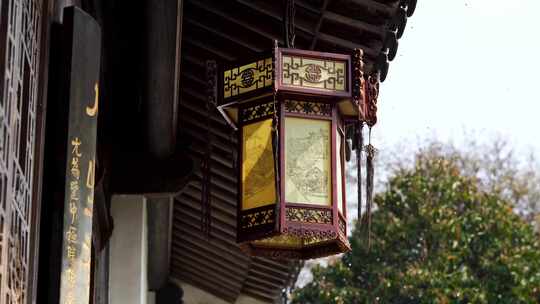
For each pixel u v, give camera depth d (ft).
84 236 17.06
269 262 41.45
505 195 94.27
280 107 19.19
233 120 20.24
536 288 69.15
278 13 25.54
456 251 71.05
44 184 16.85
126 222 31.86
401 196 74.08
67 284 16.57
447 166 76.13
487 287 69.26
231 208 34.88
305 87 19.20
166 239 37.32
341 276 73.56
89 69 17.66
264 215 18.80
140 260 31.76
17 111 14.02
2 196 13.01
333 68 19.45
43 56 16.26
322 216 18.86
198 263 42.06
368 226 20.08
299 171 18.95
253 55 19.47
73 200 16.92
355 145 20.01
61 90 17.21
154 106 26.61
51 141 17.04
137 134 30.09
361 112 19.60
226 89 19.58
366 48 25.52
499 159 95.20
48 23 16.60
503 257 69.97
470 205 73.20
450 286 68.85
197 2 26.05
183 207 36.83
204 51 27.63
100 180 25.99
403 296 70.54
